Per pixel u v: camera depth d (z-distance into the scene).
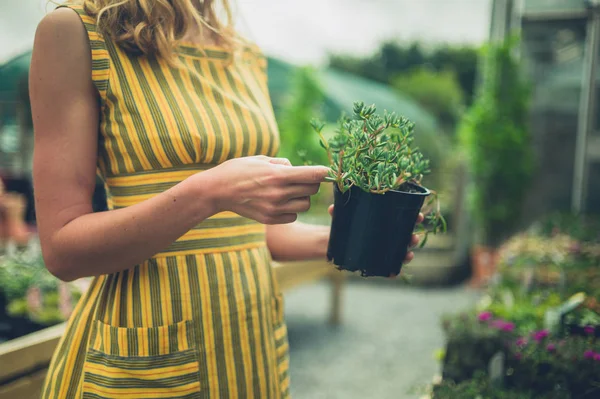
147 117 0.87
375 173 0.87
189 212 0.77
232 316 0.91
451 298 5.82
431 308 5.37
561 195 7.45
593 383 1.90
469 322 2.33
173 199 0.76
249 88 1.03
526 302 2.92
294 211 0.77
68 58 0.82
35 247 3.27
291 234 1.12
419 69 19.98
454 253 6.68
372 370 3.65
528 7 6.34
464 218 6.71
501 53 6.37
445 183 7.08
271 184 0.74
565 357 1.97
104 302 0.90
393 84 19.31
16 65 6.13
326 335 4.45
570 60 7.29
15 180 5.26
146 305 0.87
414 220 0.90
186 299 0.88
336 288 4.73
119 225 0.77
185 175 0.89
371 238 0.88
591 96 6.13
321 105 8.05
